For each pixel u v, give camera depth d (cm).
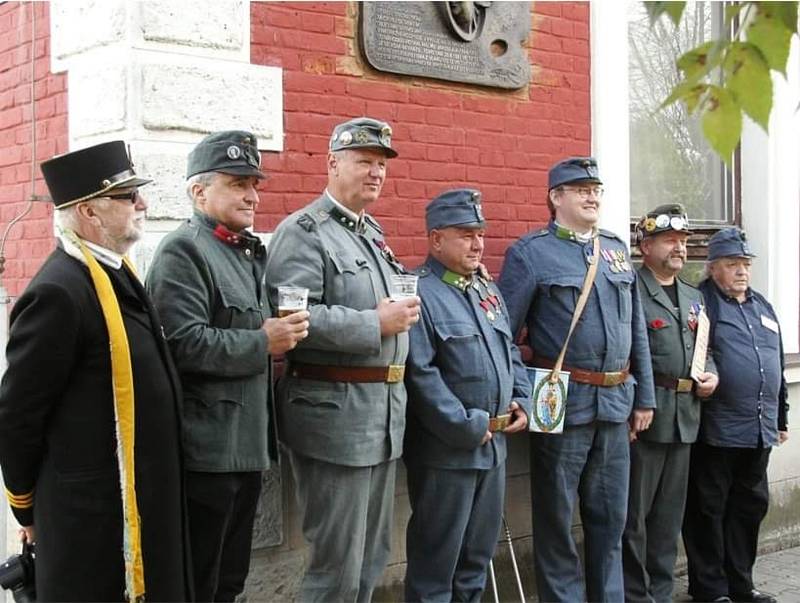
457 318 381
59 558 273
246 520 333
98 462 276
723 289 489
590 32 503
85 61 380
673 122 575
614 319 423
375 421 342
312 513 343
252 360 307
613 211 508
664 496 462
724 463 481
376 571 359
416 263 439
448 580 380
